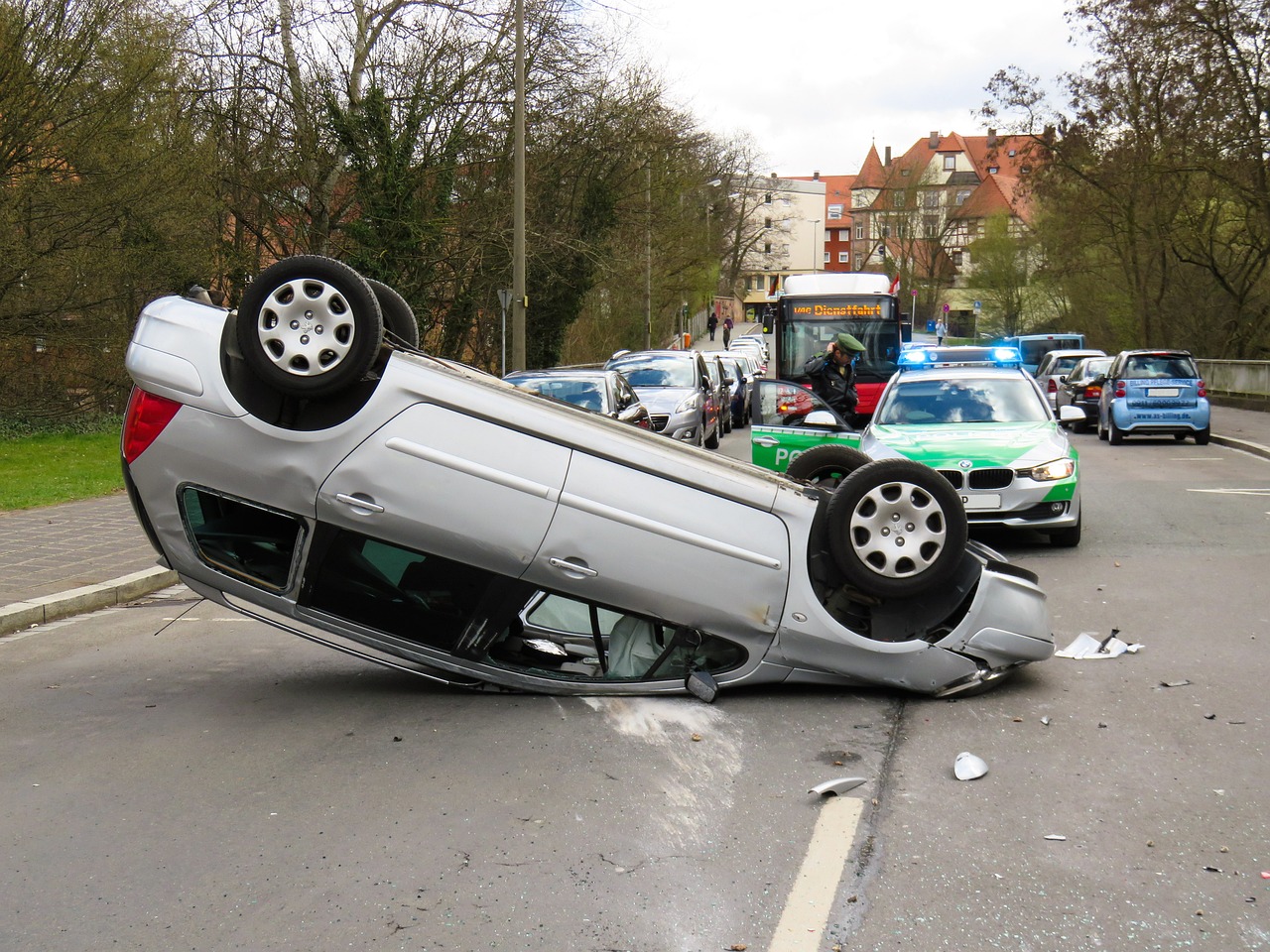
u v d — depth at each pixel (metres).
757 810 4.81
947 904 3.94
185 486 6.04
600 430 6.20
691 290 66.19
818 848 4.41
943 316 88.25
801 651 6.36
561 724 6.03
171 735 5.99
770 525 6.27
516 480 6.00
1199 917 3.83
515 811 4.83
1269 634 7.93
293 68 29.72
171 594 10.18
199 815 4.84
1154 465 21.08
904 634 6.50
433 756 5.57
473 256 34.72
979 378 13.68
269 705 6.54
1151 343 50.41
